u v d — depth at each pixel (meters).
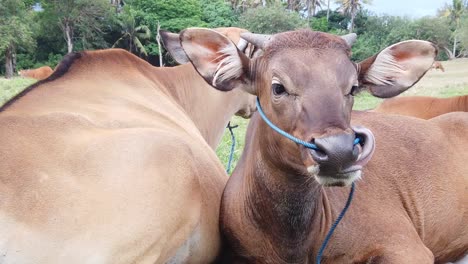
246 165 4.38
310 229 4.18
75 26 55.25
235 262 4.55
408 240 4.60
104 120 4.30
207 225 4.30
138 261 3.57
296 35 3.79
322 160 3.20
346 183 3.30
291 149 3.60
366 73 4.04
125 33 53.47
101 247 3.41
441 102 9.73
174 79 6.29
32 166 3.41
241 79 4.07
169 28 54.38
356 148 3.26
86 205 3.42
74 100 4.55
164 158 3.77
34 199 3.32
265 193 4.10
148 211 3.58
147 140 3.79
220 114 6.82
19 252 3.22
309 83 3.50
